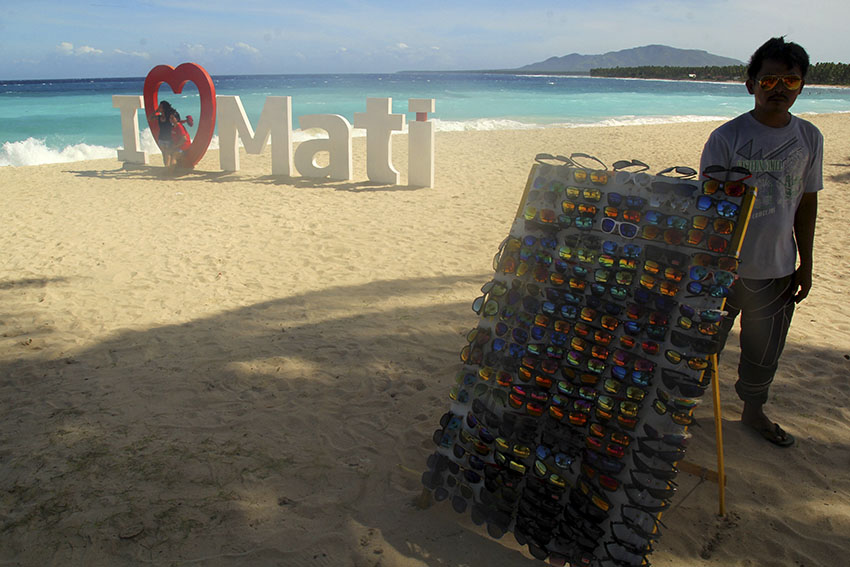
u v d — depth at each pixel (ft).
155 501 8.23
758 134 7.75
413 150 33.22
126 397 11.27
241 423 10.36
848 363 12.79
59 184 34.45
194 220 25.79
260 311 15.83
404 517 7.95
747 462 9.24
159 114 38.19
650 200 6.73
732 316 8.93
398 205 28.86
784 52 7.22
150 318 15.33
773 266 8.28
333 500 8.28
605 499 6.50
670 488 6.44
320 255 20.86
